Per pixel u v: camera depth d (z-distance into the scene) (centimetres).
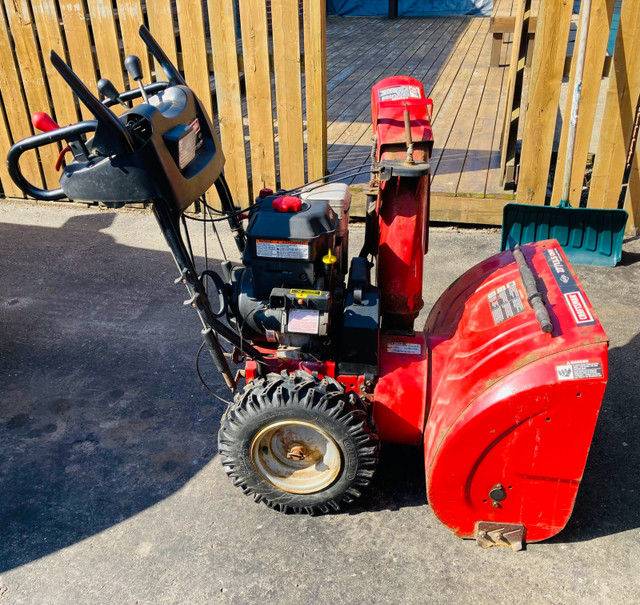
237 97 533
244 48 512
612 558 254
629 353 373
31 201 626
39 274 491
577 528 268
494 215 527
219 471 305
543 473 234
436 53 1091
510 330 239
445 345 276
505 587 244
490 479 240
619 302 425
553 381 213
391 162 261
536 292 236
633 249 489
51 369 380
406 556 258
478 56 1048
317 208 257
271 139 545
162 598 245
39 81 572
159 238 545
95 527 276
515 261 275
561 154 498
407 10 1502
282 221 250
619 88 462
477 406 224
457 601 239
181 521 278
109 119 208
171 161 226
